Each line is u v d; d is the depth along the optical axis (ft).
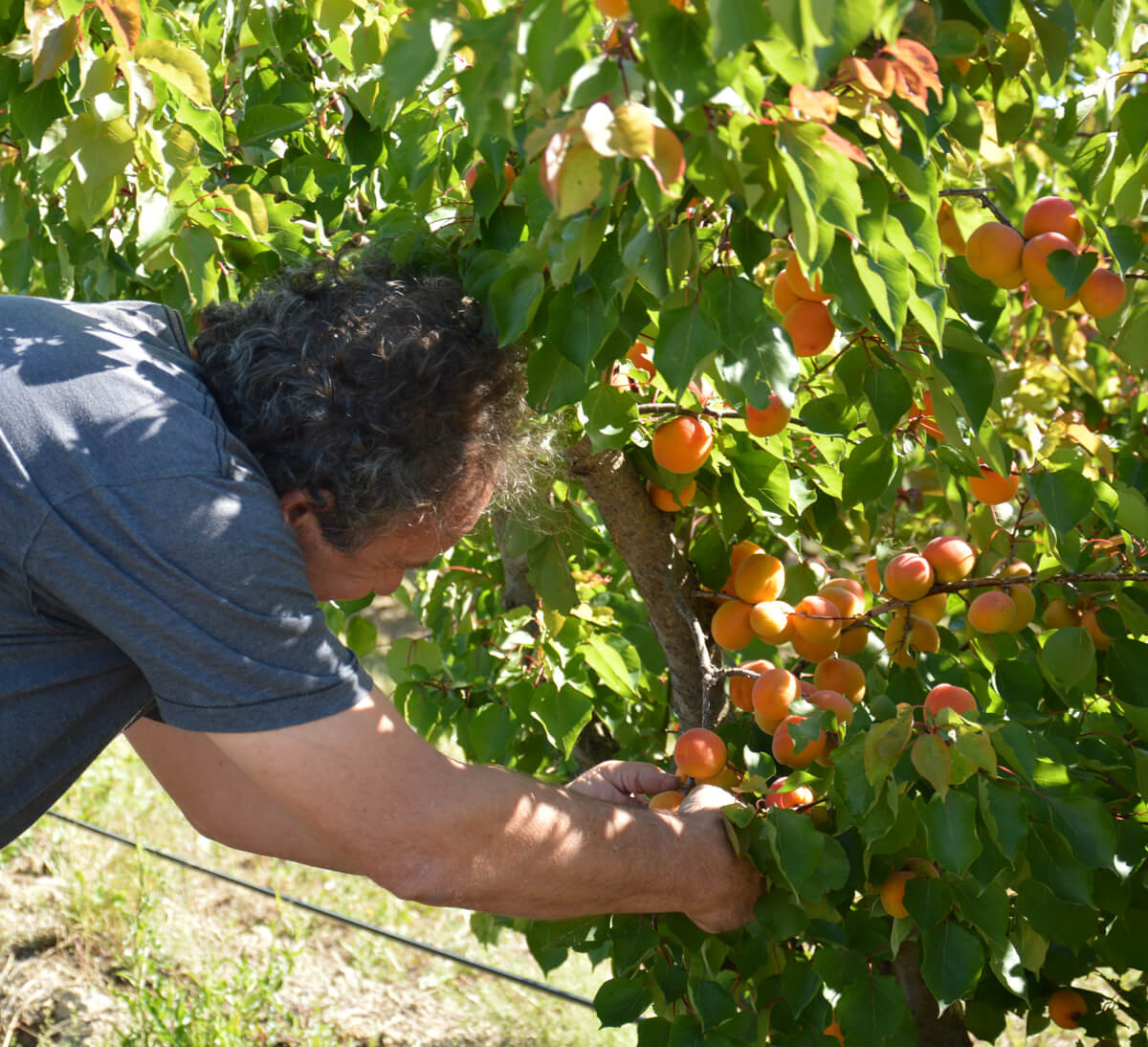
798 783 4.36
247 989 9.96
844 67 3.00
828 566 6.93
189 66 4.20
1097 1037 5.37
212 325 4.07
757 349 3.40
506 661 6.63
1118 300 4.03
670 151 2.48
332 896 12.53
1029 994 5.44
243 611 3.29
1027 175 5.61
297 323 3.80
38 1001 10.44
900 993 4.45
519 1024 10.33
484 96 2.52
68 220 5.69
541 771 7.80
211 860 13.20
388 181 6.12
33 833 13.51
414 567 4.30
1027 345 8.32
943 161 4.15
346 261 4.57
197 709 3.34
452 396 3.81
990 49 4.15
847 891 4.58
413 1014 10.48
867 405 5.30
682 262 3.21
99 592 3.32
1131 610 4.87
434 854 3.58
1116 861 4.24
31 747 3.82
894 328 3.22
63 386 3.43
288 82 6.68
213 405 3.69
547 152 2.47
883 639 5.52
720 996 4.56
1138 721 4.54
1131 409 7.94
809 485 5.80
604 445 4.33
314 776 3.40
